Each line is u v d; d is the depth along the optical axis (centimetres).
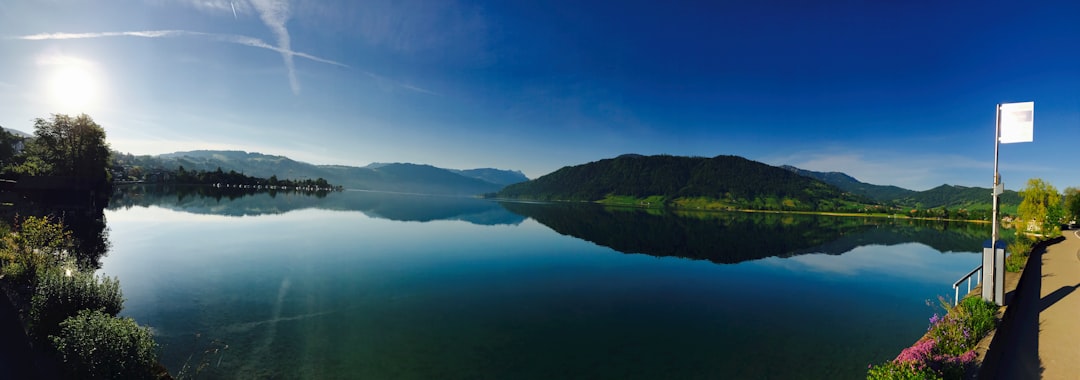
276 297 1702
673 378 1072
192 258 2423
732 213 13700
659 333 1435
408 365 1098
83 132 6322
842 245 4575
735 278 2522
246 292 1753
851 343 1365
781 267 2994
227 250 2759
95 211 4647
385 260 2712
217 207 6147
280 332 1304
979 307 1068
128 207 5356
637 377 1073
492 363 1134
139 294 1641
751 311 1752
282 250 2880
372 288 1934
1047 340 987
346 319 1463
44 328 927
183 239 3114
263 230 3912
